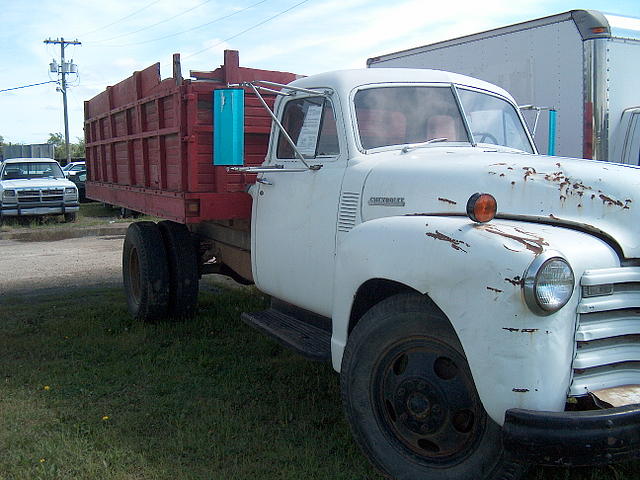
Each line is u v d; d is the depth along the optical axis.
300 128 4.56
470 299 2.79
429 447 3.11
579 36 6.77
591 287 2.73
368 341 3.28
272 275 4.71
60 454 3.58
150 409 4.24
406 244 3.11
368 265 3.30
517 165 3.30
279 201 4.58
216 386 4.67
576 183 3.07
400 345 3.17
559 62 7.02
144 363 5.14
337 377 4.80
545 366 2.65
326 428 3.95
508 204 3.20
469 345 2.79
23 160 17.91
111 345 5.60
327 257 4.07
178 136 5.48
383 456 3.24
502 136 4.55
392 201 3.62
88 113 9.00
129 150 6.99
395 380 3.20
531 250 2.67
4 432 3.89
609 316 2.80
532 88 7.30
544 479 3.26
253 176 5.54
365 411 3.31
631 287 2.85
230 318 6.45
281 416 4.10
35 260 10.83
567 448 2.54
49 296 7.74
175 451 3.64
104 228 15.05
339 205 3.97
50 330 6.10
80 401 4.39
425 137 4.23
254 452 3.64
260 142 5.57
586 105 6.76
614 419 2.54
